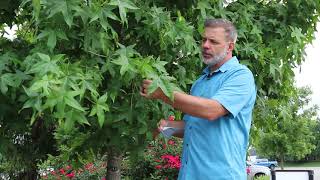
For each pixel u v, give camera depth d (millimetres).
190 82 3105
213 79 2902
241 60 3465
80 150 3367
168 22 2748
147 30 2822
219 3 3186
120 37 2947
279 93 4066
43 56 2166
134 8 2377
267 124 4145
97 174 7160
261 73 3547
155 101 2811
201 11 3051
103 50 2465
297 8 3604
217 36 2818
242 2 3531
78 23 2447
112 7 2367
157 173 6883
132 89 2699
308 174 5172
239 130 2861
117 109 2719
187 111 2605
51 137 3961
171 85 2414
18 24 3131
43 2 2213
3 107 2662
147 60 2410
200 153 2832
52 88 2088
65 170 6816
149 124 2863
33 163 4840
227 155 2787
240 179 2838
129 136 2898
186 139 2967
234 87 2777
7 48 2902
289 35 3523
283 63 3664
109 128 2883
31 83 2242
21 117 2844
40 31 2430
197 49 2951
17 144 3785
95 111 2268
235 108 2736
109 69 2469
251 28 3514
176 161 6840
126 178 6914
